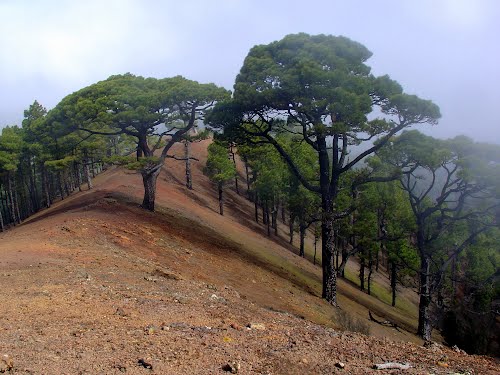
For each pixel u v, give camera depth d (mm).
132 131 29609
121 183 43438
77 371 6199
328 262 24828
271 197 41625
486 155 25219
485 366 9180
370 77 23000
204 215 39781
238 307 13164
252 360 7508
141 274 15461
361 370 7680
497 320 30969
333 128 20594
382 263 63344
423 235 26953
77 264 15023
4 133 47969
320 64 22062
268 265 29312
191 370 6711
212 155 46094
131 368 6508
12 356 6512
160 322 9414
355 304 30594
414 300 55031
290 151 39938
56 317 8961
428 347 11438
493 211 25703
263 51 24469
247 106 23234
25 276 12734
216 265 22453
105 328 8477
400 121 23094
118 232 22047
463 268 35062
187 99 26172
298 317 15430
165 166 59469
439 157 23953
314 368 7555
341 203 32031
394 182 35688
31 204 70125
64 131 27594
